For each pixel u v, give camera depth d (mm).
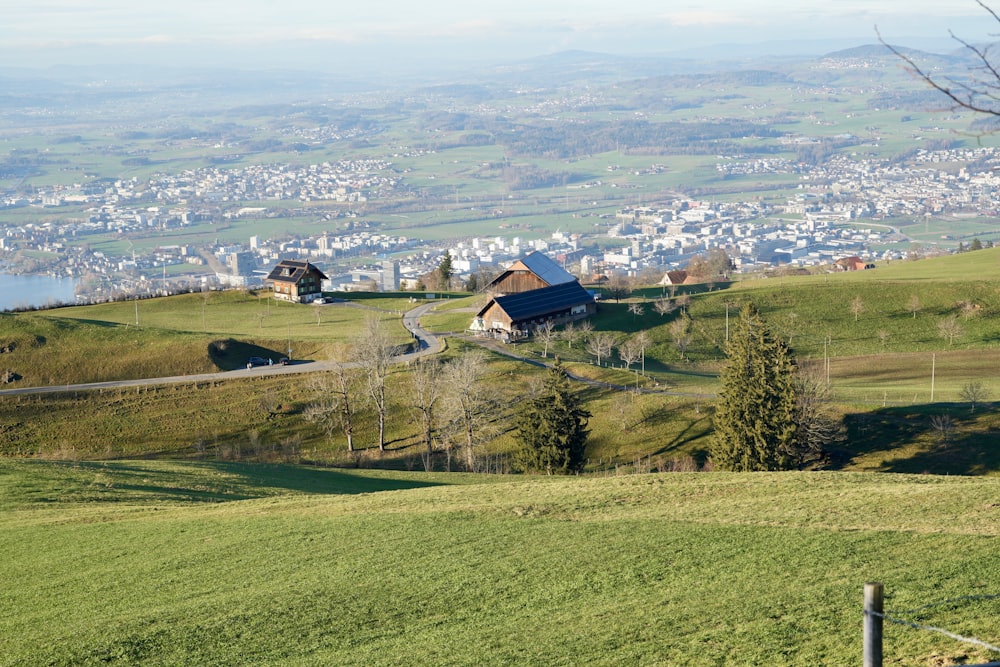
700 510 48719
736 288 175875
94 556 50062
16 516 59781
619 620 34188
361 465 107750
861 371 132625
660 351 147250
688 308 161750
